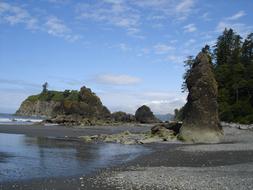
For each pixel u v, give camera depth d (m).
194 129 52.47
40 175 24.69
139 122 136.50
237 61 128.25
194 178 23.22
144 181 22.52
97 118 130.38
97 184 21.88
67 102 131.00
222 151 38.97
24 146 43.94
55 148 43.03
